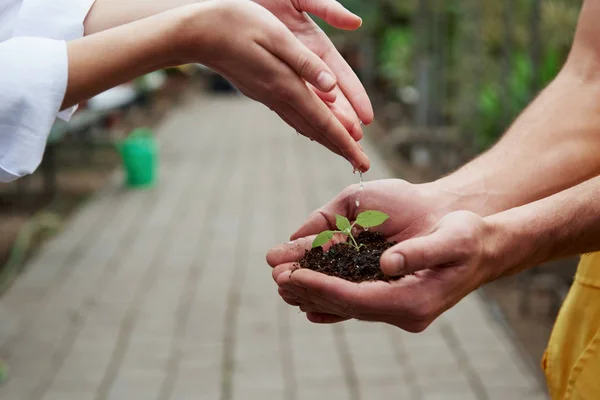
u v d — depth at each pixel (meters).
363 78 9.74
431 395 1.86
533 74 2.58
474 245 0.83
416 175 4.89
